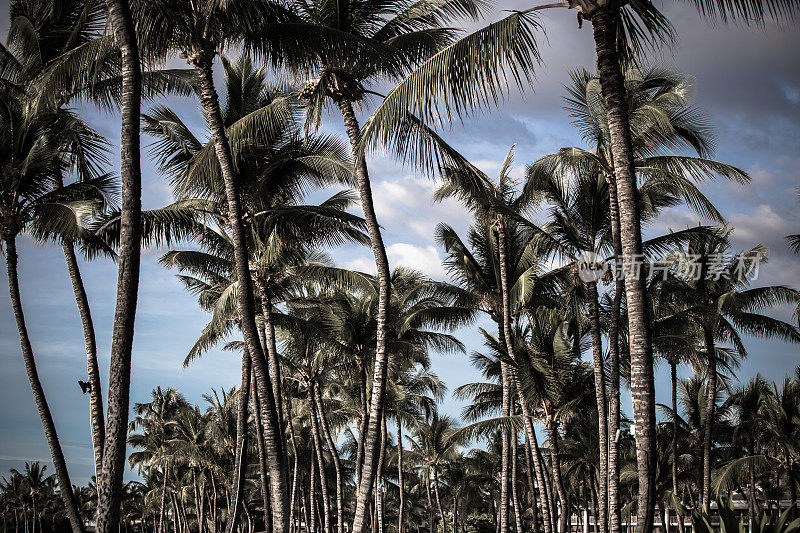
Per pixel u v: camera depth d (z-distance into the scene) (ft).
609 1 35.17
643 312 33.99
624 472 137.18
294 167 68.33
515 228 83.25
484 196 64.95
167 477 232.32
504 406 90.07
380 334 54.60
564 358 85.05
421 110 36.06
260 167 66.54
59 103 60.59
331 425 153.69
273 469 50.29
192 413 187.93
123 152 35.68
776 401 113.29
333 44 50.42
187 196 66.69
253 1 46.32
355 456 184.75
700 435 130.11
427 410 141.38
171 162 67.00
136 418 219.61
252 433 165.68
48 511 282.36
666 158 57.77
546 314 88.17
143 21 47.85
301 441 176.04
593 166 64.28
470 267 85.30
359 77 54.24
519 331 94.02
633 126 59.57
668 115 58.75
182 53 50.55
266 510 88.38
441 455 179.42
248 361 75.31
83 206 53.88
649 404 33.40
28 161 54.80
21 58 62.34
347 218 62.44
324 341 96.27
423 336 105.81
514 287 83.41
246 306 51.06
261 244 72.02
